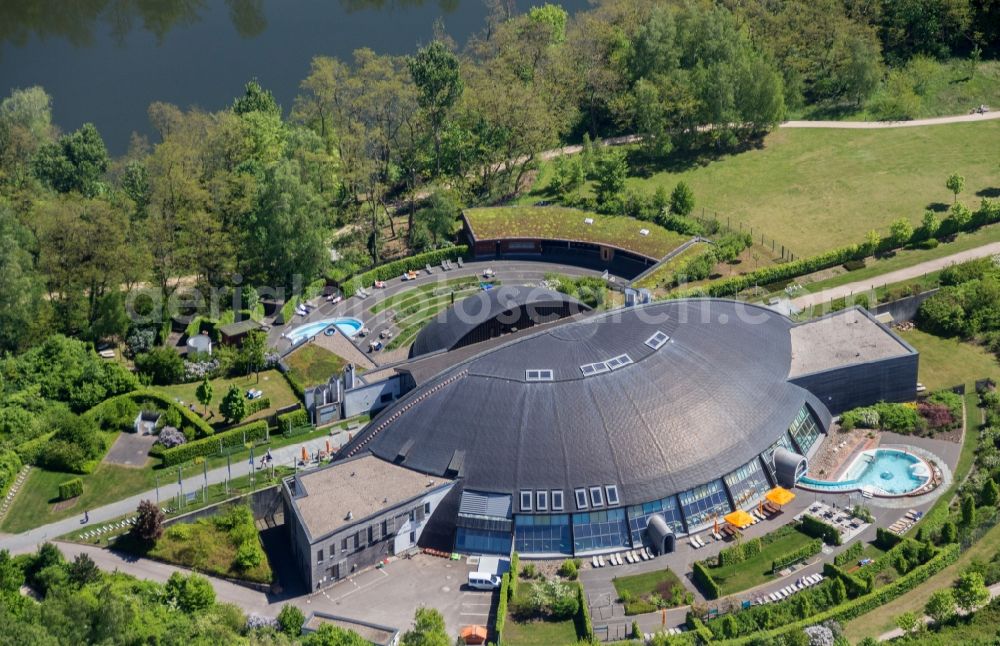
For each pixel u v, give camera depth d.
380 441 175.50
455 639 148.75
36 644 127.56
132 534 165.50
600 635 148.38
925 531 161.12
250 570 160.88
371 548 162.38
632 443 167.88
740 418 175.38
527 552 163.38
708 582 154.50
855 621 147.62
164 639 138.25
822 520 166.00
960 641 141.38
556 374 175.38
